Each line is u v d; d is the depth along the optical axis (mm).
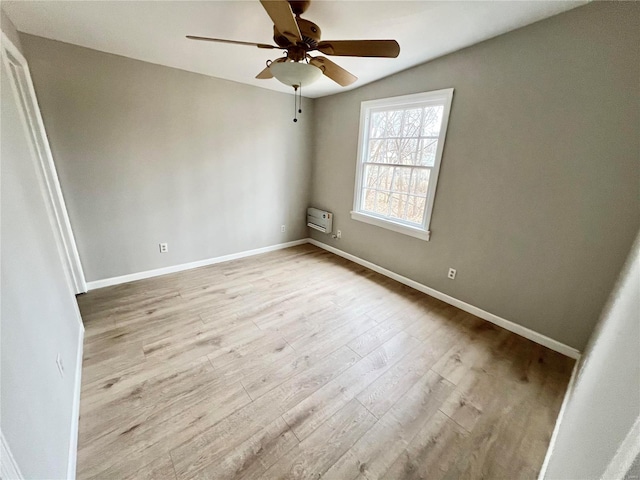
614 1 1689
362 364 2031
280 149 4008
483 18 1906
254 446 1436
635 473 392
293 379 1871
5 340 863
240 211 3863
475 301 2717
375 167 3510
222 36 2174
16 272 1073
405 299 2988
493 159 2385
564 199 2059
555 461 1168
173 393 1724
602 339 1398
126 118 2771
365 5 1705
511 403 1743
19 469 796
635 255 1417
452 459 1411
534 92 2084
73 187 2643
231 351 2111
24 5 1726
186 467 1327
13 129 1462
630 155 1761
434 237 2955
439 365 2049
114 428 1492
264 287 3152
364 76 3066
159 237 3271
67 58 2385
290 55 1769
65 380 1470
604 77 1786
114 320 2436
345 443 1472
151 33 2131
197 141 3264
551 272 2195
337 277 3475
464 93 2471
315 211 4406
